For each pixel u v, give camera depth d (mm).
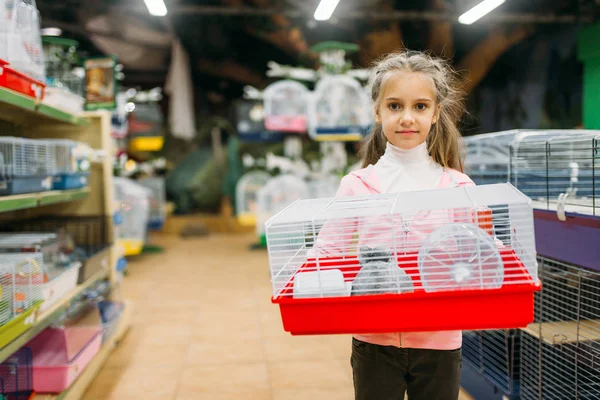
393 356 1341
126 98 7094
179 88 8234
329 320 1067
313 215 1188
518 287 1021
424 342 1320
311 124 5832
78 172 2797
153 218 6742
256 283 4785
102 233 3209
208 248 6867
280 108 6406
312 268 1193
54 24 6934
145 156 8172
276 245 1198
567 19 6234
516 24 7434
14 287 1882
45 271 2289
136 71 8984
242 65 9195
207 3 7414
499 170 2365
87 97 3979
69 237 2850
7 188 2008
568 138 1827
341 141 6242
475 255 1074
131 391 2512
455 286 1056
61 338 2295
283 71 6234
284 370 2744
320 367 2775
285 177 6352
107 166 3254
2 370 2160
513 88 8250
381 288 1093
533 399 2016
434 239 1100
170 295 4375
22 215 3201
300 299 1061
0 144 2236
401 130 1346
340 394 2451
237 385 2564
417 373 1346
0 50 2070
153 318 3717
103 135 3238
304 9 6113
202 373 2721
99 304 3137
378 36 7762
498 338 2223
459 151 1546
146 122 7965
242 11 5965
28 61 2178
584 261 1688
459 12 6391
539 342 1937
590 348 1938
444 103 1479
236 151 8672
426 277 1086
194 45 8469
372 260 1145
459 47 8102
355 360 1394
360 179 1439
